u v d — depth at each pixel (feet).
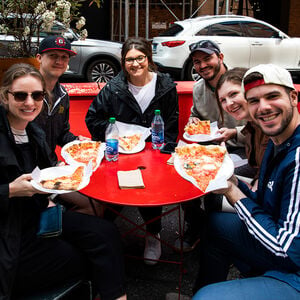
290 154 4.82
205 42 8.98
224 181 5.44
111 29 38.34
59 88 8.82
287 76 4.81
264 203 5.41
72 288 5.68
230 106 7.20
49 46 8.09
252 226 5.08
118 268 5.92
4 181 5.57
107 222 6.09
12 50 10.85
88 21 39.42
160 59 25.53
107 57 27.27
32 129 6.08
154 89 8.94
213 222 6.05
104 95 8.96
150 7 38.63
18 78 5.47
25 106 5.53
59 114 8.70
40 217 5.74
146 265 8.15
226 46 25.38
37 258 5.47
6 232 5.22
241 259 5.88
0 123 5.53
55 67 8.33
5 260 5.11
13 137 5.62
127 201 5.66
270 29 26.55
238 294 4.64
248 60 26.07
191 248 8.64
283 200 4.83
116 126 8.61
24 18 10.59
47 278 5.57
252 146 7.37
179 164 6.36
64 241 5.76
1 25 10.35
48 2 10.49
